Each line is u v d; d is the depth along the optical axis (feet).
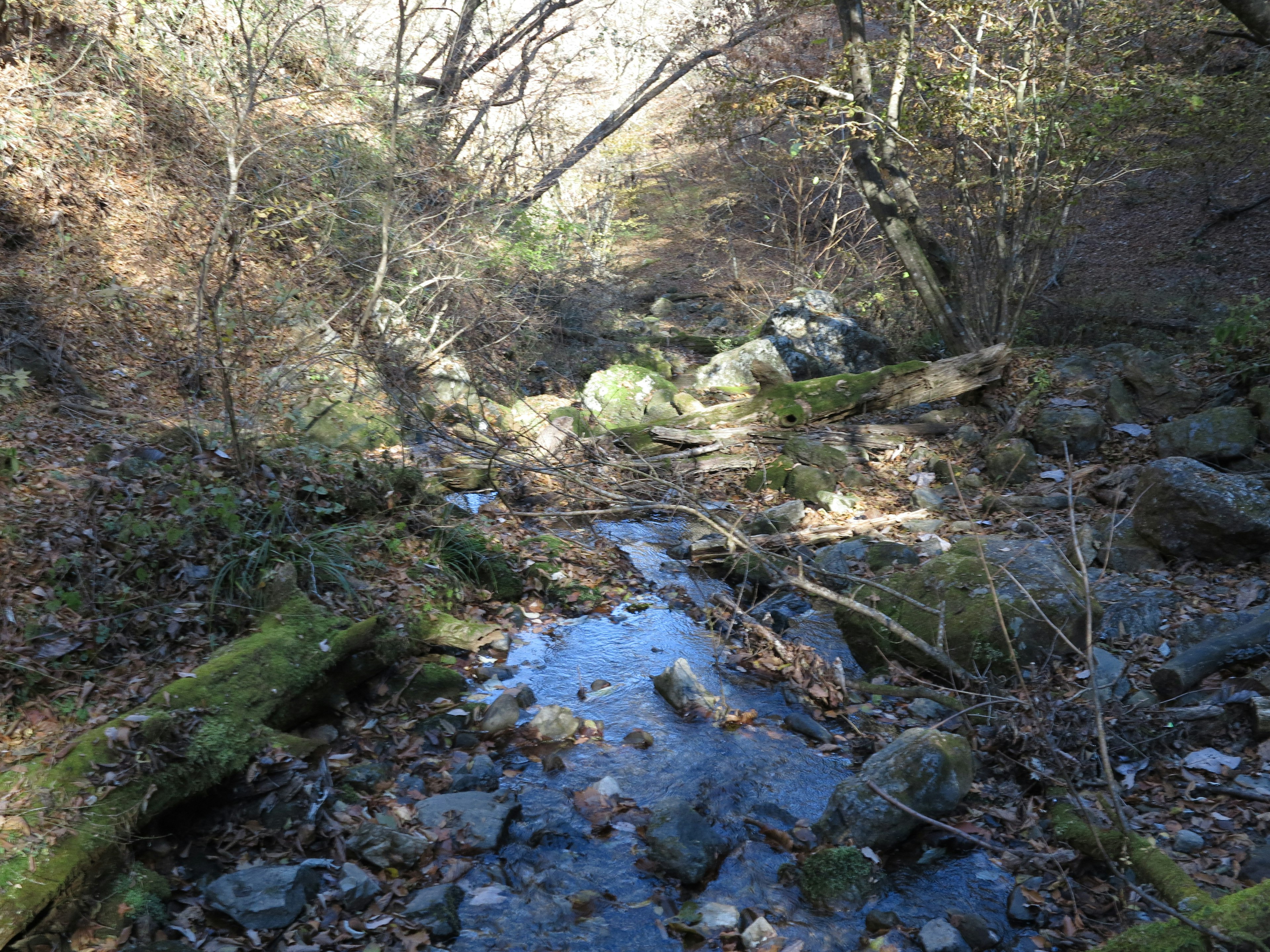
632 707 18.79
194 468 21.84
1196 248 59.77
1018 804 15.25
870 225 59.88
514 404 37.22
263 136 35.60
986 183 38.45
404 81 43.96
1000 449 32.07
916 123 39.52
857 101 40.86
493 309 38.68
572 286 47.88
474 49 54.95
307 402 28.63
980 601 19.57
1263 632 17.76
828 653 21.48
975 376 35.55
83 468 20.99
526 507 29.14
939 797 14.75
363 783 15.33
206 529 19.65
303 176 34.19
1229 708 16.17
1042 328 45.60
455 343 37.78
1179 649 19.04
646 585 24.94
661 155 80.43
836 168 58.49
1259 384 30.94
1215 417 28.60
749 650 21.26
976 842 14.28
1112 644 19.81
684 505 25.38
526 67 53.83
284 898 12.39
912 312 48.37
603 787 15.83
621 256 70.38
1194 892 11.82
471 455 29.58
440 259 37.22
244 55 38.78
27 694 14.83
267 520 21.11
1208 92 33.58
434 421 32.73
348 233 37.14
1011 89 36.78
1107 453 31.27
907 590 21.04
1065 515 27.63
